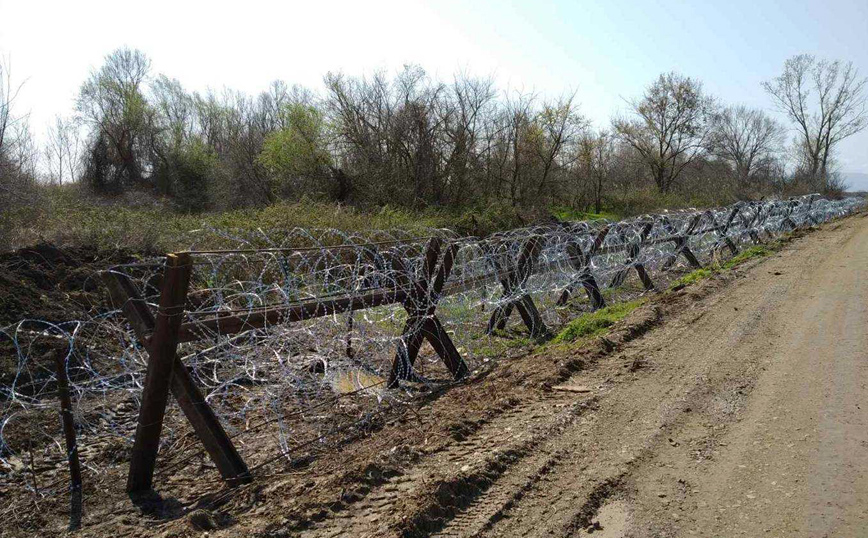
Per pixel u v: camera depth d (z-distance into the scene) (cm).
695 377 649
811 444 474
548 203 3609
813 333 796
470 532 367
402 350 683
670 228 1384
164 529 386
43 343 702
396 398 645
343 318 702
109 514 415
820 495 398
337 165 2991
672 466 451
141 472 444
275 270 679
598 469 447
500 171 3331
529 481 429
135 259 1102
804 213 2591
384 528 364
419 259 692
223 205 3503
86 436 554
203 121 4550
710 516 381
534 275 908
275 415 588
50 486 458
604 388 627
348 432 555
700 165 5300
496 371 730
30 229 1198
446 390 675
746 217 1864
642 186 4922
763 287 1138
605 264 1127
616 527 372
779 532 360
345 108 2975
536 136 3372
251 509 399
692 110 4694
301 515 381
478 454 471
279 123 3522
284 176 3055
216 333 474
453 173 2981
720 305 995
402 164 2973
